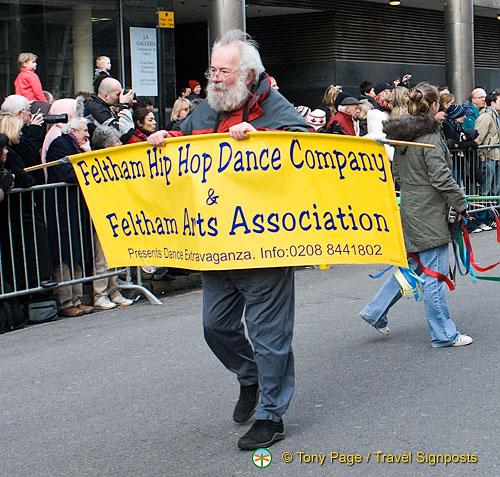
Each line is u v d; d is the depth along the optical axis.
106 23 12.43
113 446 4.40
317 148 4.12
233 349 4.43
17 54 11.68
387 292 6.14
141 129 8.21
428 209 5.73
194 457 4.19
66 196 7.42
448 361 5.61
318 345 6.14
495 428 4.39
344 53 18.28
